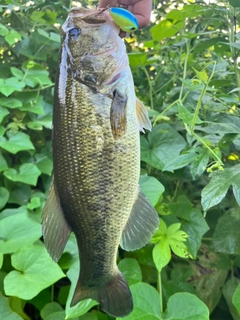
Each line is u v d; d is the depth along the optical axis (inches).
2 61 31.0
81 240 13.9
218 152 17.2
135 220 14.4
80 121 12.9
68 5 32.1
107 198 13.3
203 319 16.6
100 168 13.1
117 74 12.7
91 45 12.8
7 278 17.8
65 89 13.0
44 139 28.3
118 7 12.9
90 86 12.8
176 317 16.8
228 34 23.5
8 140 24.9
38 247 18.8
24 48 30.2
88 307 17.1
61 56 13.2
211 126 20.5
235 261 23.2
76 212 13.4
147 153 22.2
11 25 32.2
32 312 22.8
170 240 18.7
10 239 19.7
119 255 23.5
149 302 17.2
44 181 25.8
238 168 15.9
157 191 20.2
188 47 24.7
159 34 24.8
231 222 21.7
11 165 27.1
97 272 14.3
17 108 27.0
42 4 31.4
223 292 22.5
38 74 27.4
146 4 13.4
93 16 13.1
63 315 18.9
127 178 13.4
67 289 21.1
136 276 19.7
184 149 22.2
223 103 21.1
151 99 26.1
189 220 22.0
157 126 23.0
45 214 13.3
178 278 22.8
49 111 28.1
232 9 21.6
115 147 13.0
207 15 25.2
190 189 25.6
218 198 15.0
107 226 13.6
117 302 14.6
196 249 21.3
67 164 13.2
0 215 22.3
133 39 32.2
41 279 17.6
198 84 20.6
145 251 22.0
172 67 27.5
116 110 12.7
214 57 29.1
